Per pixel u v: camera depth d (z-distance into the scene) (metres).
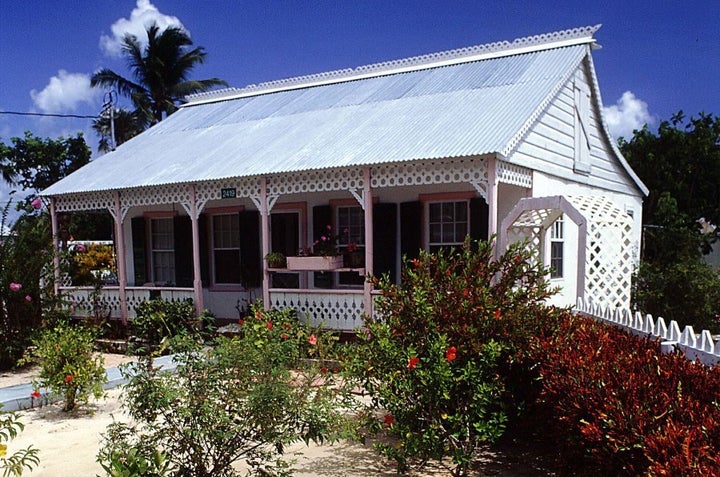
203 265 13.44
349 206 11.75
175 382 4.05
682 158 22.14
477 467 5.04
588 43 12.12
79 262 14.68
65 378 7.27
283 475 4.24
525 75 11.41
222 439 3.96
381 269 11.21
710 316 11.98
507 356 5.23
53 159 25.31
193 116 15.95
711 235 19.78
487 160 8.35
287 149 10.83
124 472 3.56
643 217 20.62
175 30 33.47
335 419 4.52
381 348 4.85
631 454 3.11
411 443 4.58
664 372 3.99
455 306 5.14
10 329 10.21
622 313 6.97
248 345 4.30
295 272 12.36
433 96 11.63
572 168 12.23
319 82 15.14
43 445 6.12
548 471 4.91
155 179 11.40
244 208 12.93
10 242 10.54
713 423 3.04
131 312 12.27
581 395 3.78
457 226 10.73
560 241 11.59
